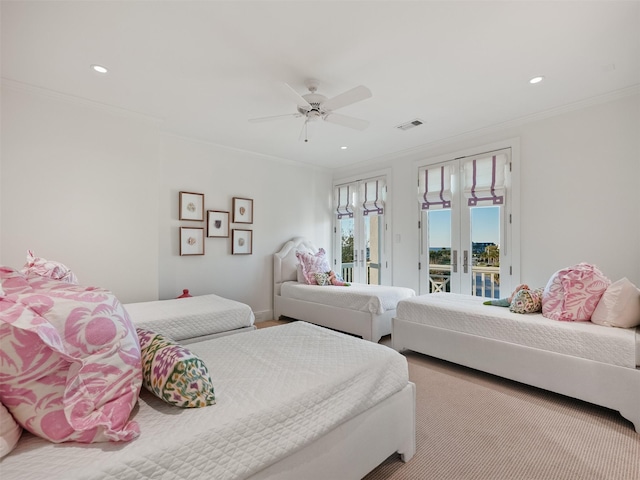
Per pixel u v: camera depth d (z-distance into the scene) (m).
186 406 1.15
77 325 1.01
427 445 1.82
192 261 4.21
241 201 4.66
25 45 2.16
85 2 1.75
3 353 0.87
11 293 1.02
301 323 2.36
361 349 1.76
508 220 3.64
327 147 4.54
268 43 2.14
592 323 2.30
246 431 1.09
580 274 2.38
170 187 4.01
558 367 2.25
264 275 4.96
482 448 1.79
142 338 1.37
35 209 2.83
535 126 3.43
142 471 0.89
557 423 2.03
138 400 1.22
